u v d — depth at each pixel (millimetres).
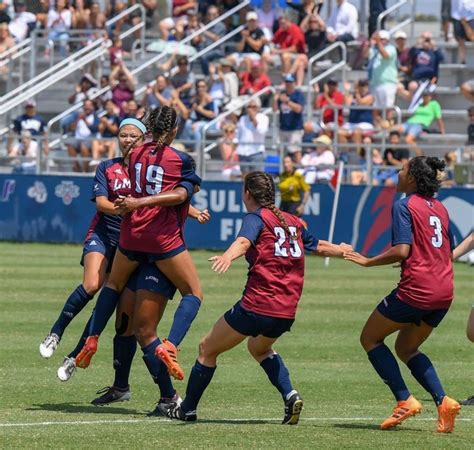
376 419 28656
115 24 107688
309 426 27312
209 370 27328
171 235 28141
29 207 85125
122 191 29000
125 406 30219
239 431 26453
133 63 102812
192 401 27641
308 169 80188
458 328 46562
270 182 26828
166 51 98562
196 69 100062
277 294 26297
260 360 27484
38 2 108438
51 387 32844
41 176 84688
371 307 52094
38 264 68375
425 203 27062
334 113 85438
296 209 75312
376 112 88125
